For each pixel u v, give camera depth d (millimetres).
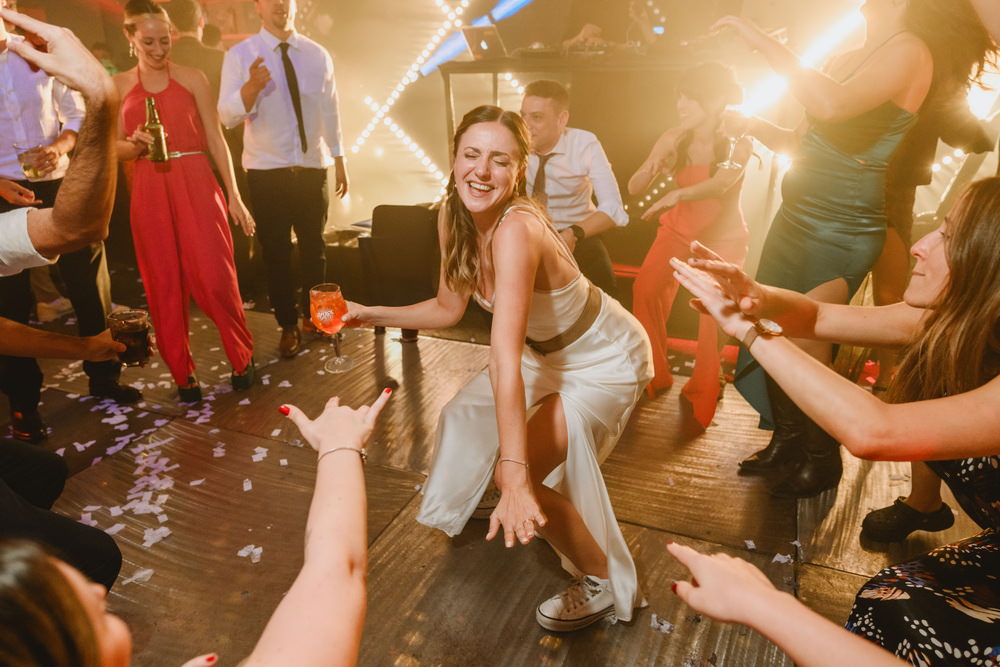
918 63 2080
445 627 1929
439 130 6965
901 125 2186
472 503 2010
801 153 2408
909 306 1396
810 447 2436
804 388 1045
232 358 3283
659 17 4648
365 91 7137
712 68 2951
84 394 3301
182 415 3125
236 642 1888
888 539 2254
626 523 2369
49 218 1222
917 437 981
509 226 1643
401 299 3822
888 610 1110
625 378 1907
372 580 2109
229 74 3396
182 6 4223
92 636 506
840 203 2318
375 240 3725
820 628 820
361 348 3826
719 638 1880
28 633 458
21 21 1040
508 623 1941
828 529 2336
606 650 1850
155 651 1859
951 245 1139
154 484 2592
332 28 7004
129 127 2975
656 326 3244
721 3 4496
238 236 4496
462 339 3922
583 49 4230
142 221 2961
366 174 7035
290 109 3453
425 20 6637
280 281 3635
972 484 1213
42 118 2785
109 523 2375
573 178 3076
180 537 2307
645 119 4309
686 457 2768
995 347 1123
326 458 917
